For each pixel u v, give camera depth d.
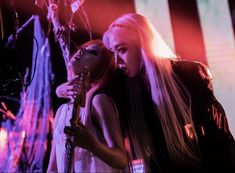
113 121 1.48
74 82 1.54
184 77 1.72
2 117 2.24
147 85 1.76
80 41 2.20
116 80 1.80
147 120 1.70
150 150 1.66
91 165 1.50
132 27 1.81
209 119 1.67
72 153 1.26
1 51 2.19
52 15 2.24
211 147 1.65
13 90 2.23
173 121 1.64
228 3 2.28
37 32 2.23
